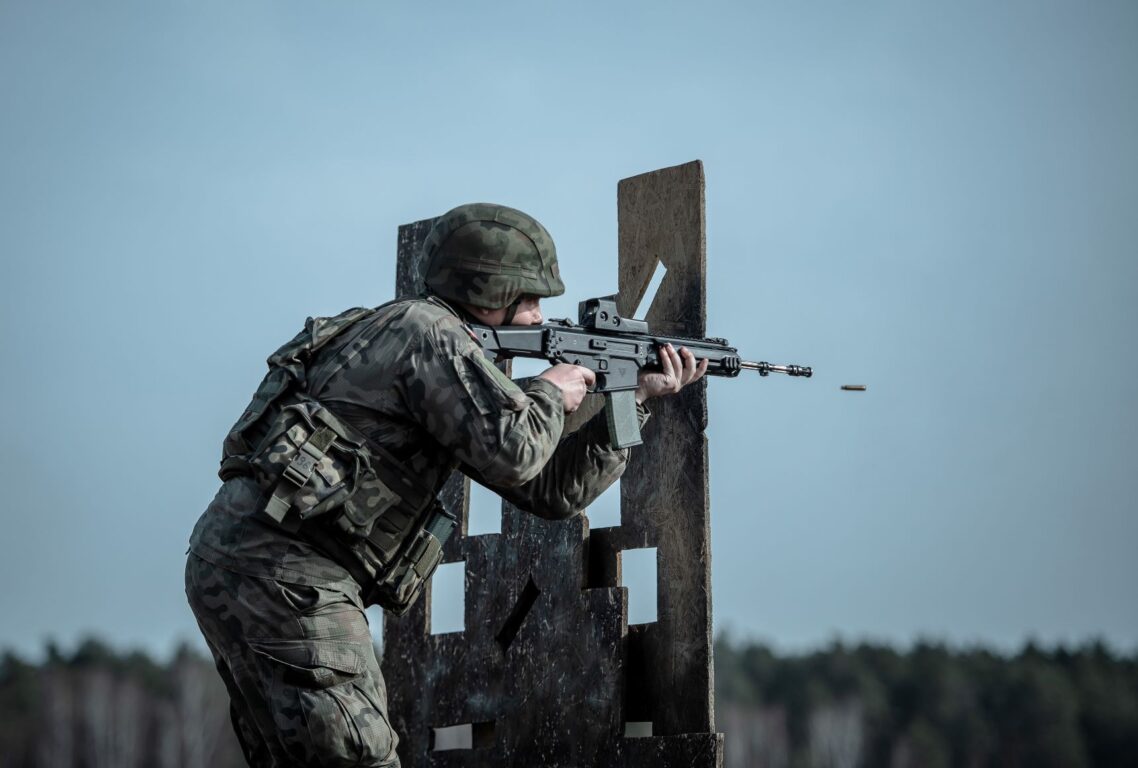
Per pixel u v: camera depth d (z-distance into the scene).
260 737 8.79
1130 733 116.56
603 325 10.19
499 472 8.34
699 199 11.80
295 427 8.23
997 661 127.81
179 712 92.94
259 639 8.21
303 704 8.11
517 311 9.62
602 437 10.19
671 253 11.92
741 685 129.75
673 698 11.22
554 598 12.10
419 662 13.06
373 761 8.27
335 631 8.27
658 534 11.63
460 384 8.38
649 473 11.80
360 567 8.46
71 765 90.62
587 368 9.65
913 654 129.88
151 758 90.69
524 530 12.51
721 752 10.64
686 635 11.24
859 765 120.06
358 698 8.27
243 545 8.30
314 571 8.29
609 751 11.32
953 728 120.31
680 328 11.66
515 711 12.15
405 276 13.88
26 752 89.56
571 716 11.70
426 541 8.73
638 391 10.55
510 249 9.35
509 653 12.34
